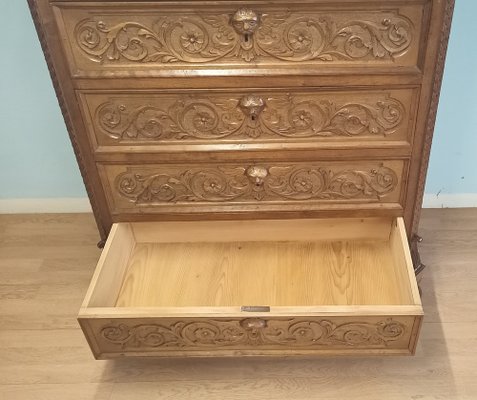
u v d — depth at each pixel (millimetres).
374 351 1137
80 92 1097
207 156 1193
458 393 1197
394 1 952
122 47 1033
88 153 1198
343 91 1080
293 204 1288
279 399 1207
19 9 1349
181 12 983
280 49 1024
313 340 1118
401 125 1125
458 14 1324
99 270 1201
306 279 1340
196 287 1337
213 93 1090
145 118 1138
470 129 1547
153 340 1137
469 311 1381
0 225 1768
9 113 1558
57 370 1299
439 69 1029
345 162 1201
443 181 1686
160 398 1225
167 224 1405
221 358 1300
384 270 1346
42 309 1462
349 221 1377
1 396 1245
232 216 1313
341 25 993
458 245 1584
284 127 1142
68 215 1800
